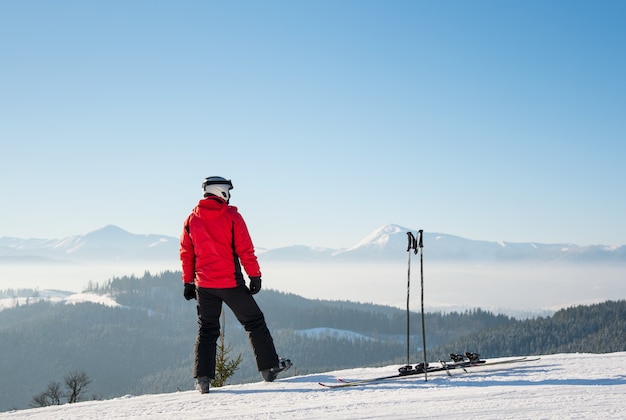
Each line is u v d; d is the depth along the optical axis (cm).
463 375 449
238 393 429
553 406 308
